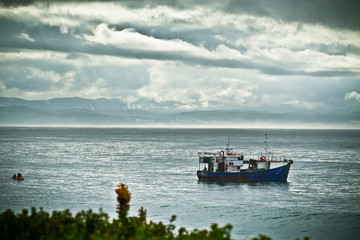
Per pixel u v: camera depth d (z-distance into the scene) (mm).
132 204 71125
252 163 103000
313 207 69562
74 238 23828
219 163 101125
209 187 90250
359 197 79062
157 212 65250
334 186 92562
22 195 77125
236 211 66250
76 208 66438
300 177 107500
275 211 66375
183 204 71562
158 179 102062
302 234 53469
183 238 27375
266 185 93688
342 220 60594
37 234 24562
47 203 70312
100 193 80125
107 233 23906
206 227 56219
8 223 25047
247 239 50719
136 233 25125
